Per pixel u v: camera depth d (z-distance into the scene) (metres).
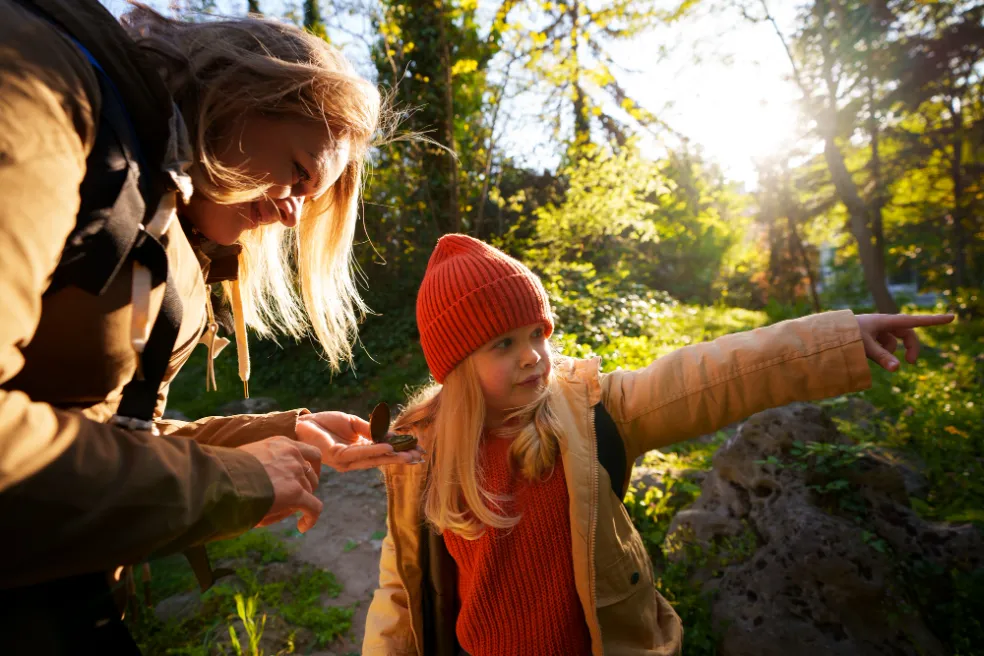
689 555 2.96
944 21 18.31
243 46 1.08
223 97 1.02
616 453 1.55
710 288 20.06
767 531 2.77
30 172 0.69
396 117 1.55
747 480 3.05
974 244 21.92
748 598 2.60
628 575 1.53
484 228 11.55
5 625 0.82
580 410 1.58
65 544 0.71
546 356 1.59
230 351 9.25
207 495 0.84
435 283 1.61
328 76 1.10
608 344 7.98
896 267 27.17
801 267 24.02
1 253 0.66
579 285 10.16
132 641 0.96
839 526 2.61
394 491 1.68
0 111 0.68
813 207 21.17
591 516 1.48
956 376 6.89
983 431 4.90
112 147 0.84
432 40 9.52
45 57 0.77
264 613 3.12
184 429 1.39
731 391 1.51
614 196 10.53
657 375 1.60
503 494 1.58
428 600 1.70
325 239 1.46
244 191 1.08
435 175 9.92
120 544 0.75
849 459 2.81
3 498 0.66
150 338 0.97
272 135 1.08
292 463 1.00
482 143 11.02
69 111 0.77
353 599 3.44
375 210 9.63
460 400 1.59
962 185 22.39
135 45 0.92
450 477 1.58
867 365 1.42
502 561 1.56
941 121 22.09
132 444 0.80
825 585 2.49
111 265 0.83
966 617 2.44
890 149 23.42
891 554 2.55
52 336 0.84
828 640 2.40
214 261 1.34
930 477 4.24
